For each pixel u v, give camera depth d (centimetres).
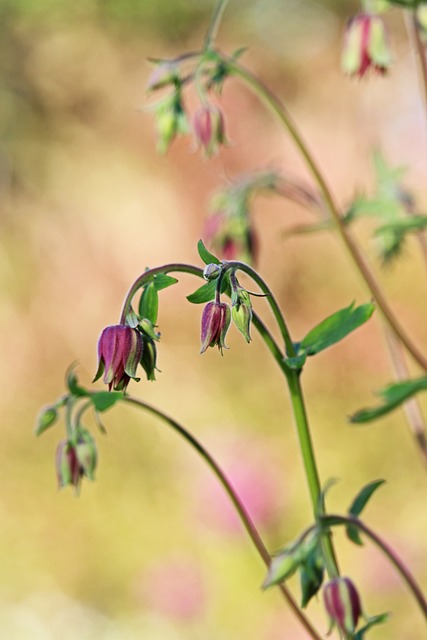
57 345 1127
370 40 363
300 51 1585
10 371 1085
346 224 381
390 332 374
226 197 418
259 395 952
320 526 242
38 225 1257
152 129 1321
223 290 216
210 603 614
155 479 840
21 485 871
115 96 1388
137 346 216
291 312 1130
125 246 1225
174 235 1231
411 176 1150
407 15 365
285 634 575
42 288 1180
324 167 1320
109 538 794
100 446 896
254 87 352
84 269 1205
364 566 554
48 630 714
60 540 799
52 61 1389
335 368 955
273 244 1150
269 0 1612
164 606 618
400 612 538
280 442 889
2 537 811
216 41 1590
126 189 1269
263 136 1362
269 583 239
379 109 1282
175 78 343
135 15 1448
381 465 810
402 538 577
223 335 210
